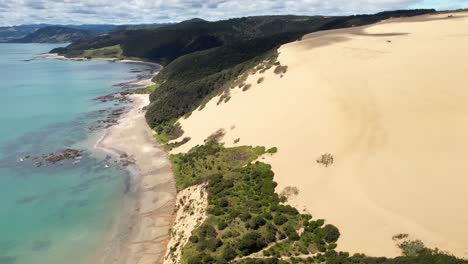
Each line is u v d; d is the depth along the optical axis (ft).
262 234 121.39
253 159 174.40
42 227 155.12
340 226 116.47
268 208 135.33
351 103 178.91
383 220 111.55
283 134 183.01
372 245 105.09
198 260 115.14
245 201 143.02
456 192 113.80
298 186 142.10
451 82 175.94
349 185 131.44
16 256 136.46
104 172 208.85
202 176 180.14
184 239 135.23
